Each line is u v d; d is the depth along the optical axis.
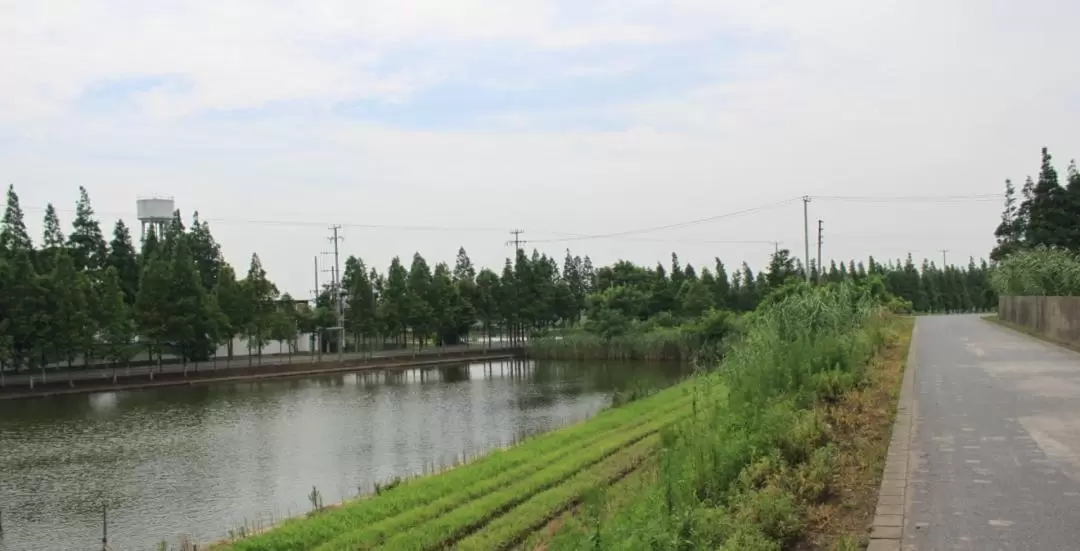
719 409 12.76
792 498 7.56
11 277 48.91
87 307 52.44
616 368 60.62
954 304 98.06
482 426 32.41
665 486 9.13
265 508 19.78
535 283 84.94
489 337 91.94
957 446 9.73
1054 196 53.75
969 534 6.66
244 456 27.20
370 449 27.75
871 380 13.91
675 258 93.50
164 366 59.50
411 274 77.19
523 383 51.59
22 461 26.81
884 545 6.48
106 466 25.80
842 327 18.47
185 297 57.47
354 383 55.06
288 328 68.31
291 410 39.88
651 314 78.38
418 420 34.84
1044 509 7.23
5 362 51.22
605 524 10.02
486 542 12.27
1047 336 27.19
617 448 19.05
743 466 8.70
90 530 18.34
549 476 16.31
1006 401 12.94
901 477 8.30
